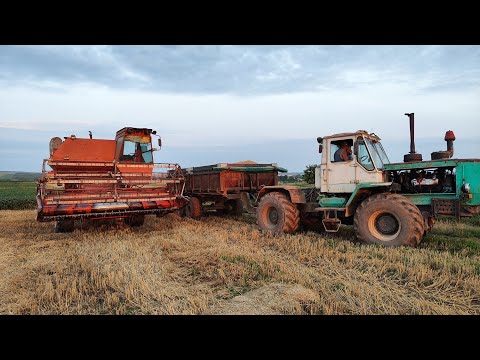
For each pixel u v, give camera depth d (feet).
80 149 31.94
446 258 16.61
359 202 23.06
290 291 12.76
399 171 23.36
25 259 18.54
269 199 25.81
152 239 23.47
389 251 18.37
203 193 35.22
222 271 15.01
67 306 11.62
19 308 11.53
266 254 18.71
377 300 11.81
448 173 21.20
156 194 28.45
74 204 24.77
